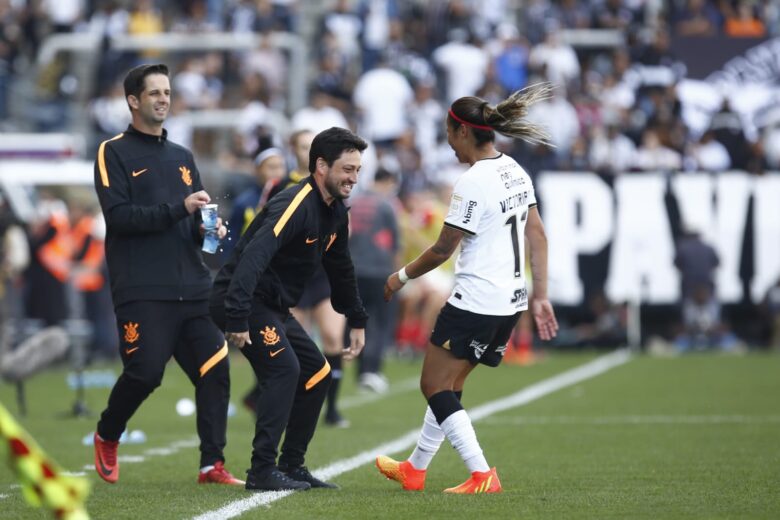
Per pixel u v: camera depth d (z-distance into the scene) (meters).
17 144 65.88
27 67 87.44
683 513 22.23
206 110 78.75
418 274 25.02
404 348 67.62
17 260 58.88
